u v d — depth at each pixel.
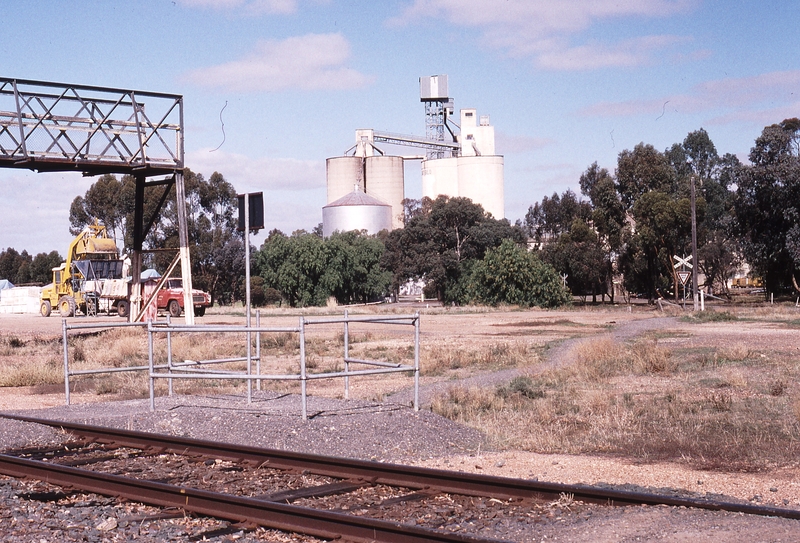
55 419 14.08
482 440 12.97
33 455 11.61
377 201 139.00
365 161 153.12
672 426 13.55
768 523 7.33
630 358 24.06
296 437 12.35
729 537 6.96
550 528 7.39
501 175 149.75
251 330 13.69
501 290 73.81
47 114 32.00
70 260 67.31
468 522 7.62
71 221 106.56
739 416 14.18
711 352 25.98
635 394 17.33
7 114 31.41
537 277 73.44
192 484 9.44
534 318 54.69
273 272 103.69
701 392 17.22
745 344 28.86
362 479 9.39
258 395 16.25
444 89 157.50
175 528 7.55
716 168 131.25
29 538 7.30
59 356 29.39
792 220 73.06
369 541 6.88
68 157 32.56
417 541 6.74
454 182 150.62
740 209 77.56
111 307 63.50
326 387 20.14
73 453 11.80
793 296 82.25
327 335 40.09
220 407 14.70
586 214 96.75
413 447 12.09
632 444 12.27
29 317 69.31
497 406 15.89
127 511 8.22
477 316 58.44
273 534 7.30
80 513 8.11
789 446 11.77
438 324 49.28
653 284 86.06
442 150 157.12
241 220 15.62
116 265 66.69
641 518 7.63
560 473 10.34
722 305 70.94
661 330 39.22
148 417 13.91
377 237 125.00
